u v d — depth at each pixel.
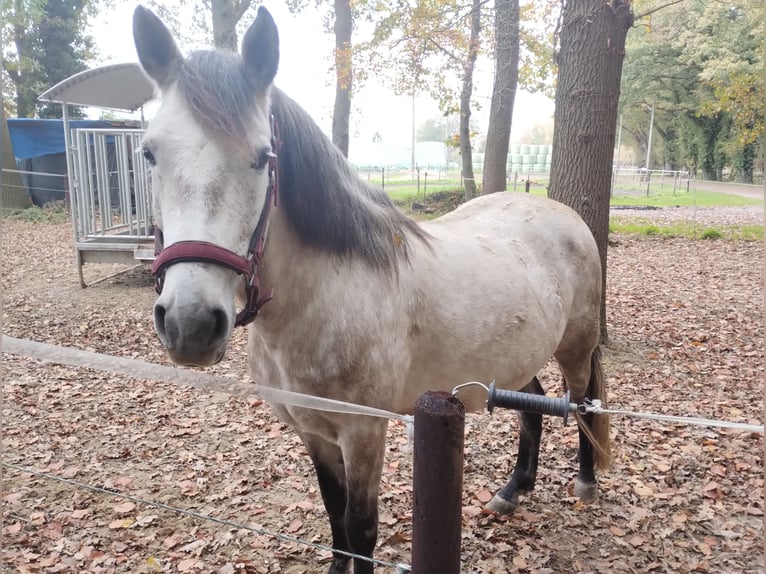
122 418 4.20
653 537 2.81
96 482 3.36
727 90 12.41
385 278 1.98
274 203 1.69
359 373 1.91
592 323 3.03
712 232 13.28
